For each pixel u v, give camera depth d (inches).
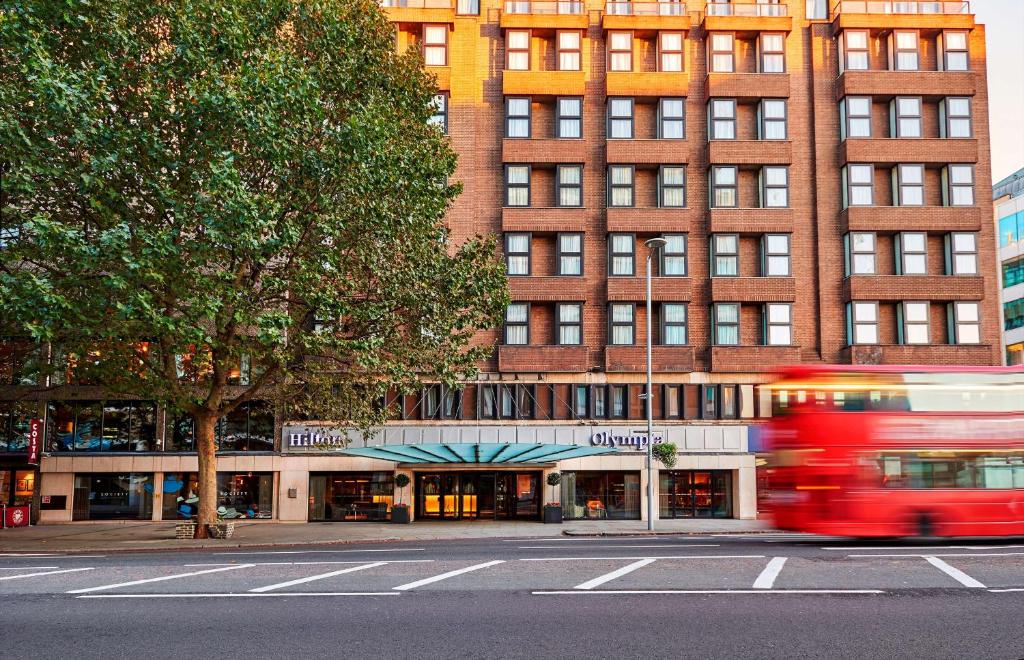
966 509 741.9
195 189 793.6
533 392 1413.6
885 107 1470.2
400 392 1019.3
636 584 458.3
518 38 1478.8
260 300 919.7
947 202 1435.8
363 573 517.0
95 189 777.6
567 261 1430.9
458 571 518.6
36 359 1246.3
